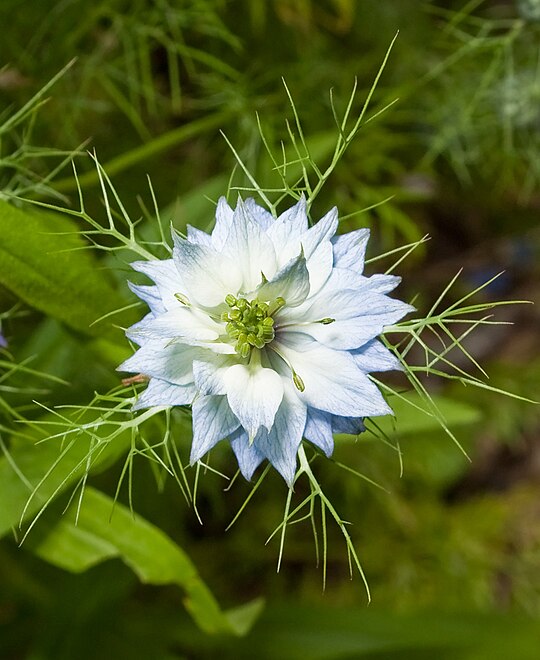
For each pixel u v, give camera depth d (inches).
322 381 7.1
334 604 13.3
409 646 11.3
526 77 12.0
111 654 11.3
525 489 15.2
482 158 13.5
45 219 8.9
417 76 12.9
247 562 13.7
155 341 7.1
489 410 14.8
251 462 7.2
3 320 10.4
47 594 11.3
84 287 8.5
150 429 9.0
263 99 11.8
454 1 13.4
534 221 16.0
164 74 13.0
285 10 12.1
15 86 11.6
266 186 10.4
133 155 10.7
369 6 12.7
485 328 16.0
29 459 9.0
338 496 13.8
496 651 11.3
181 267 7.1
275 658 11.4
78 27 11.5
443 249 16.1
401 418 9.7
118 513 9.2
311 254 7.2
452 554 14.0
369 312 7.1
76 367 9.9
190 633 11.6
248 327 7.0
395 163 12.8
